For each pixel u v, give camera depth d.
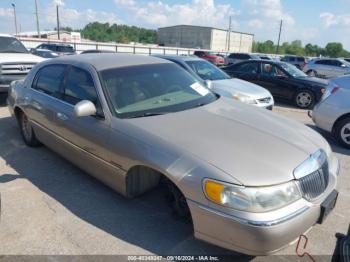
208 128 2.87
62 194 3.58
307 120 7.81
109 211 3.25
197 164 2.41
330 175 2.78
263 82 10.30
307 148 2.71
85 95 3.48
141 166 2.91
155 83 3.61
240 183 2.23
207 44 87.88
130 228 2.98
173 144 2.61
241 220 2.19
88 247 2.73
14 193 3.59
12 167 4.25
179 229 2.97
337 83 5.70
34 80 4.58
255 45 104.88
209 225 2.35
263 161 2.41
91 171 3.50
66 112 3.66
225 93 7.14
